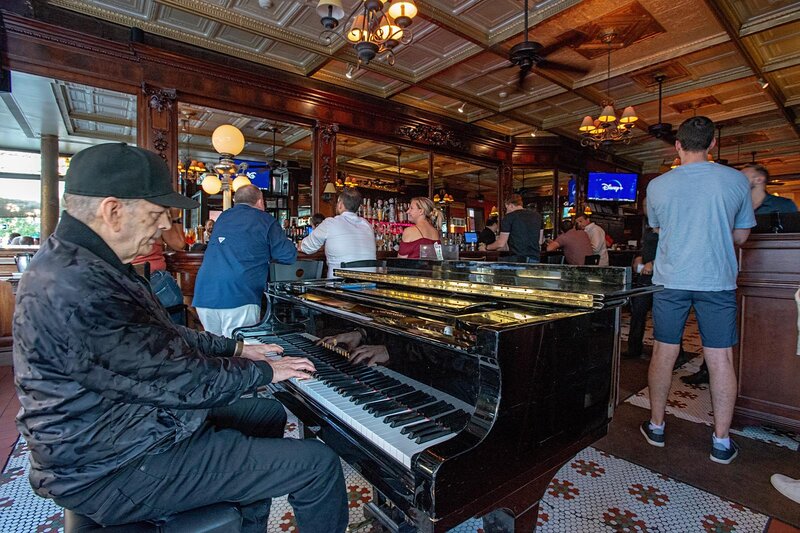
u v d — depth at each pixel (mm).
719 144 8789
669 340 2100
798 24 4328
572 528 1544
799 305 1854
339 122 5367
